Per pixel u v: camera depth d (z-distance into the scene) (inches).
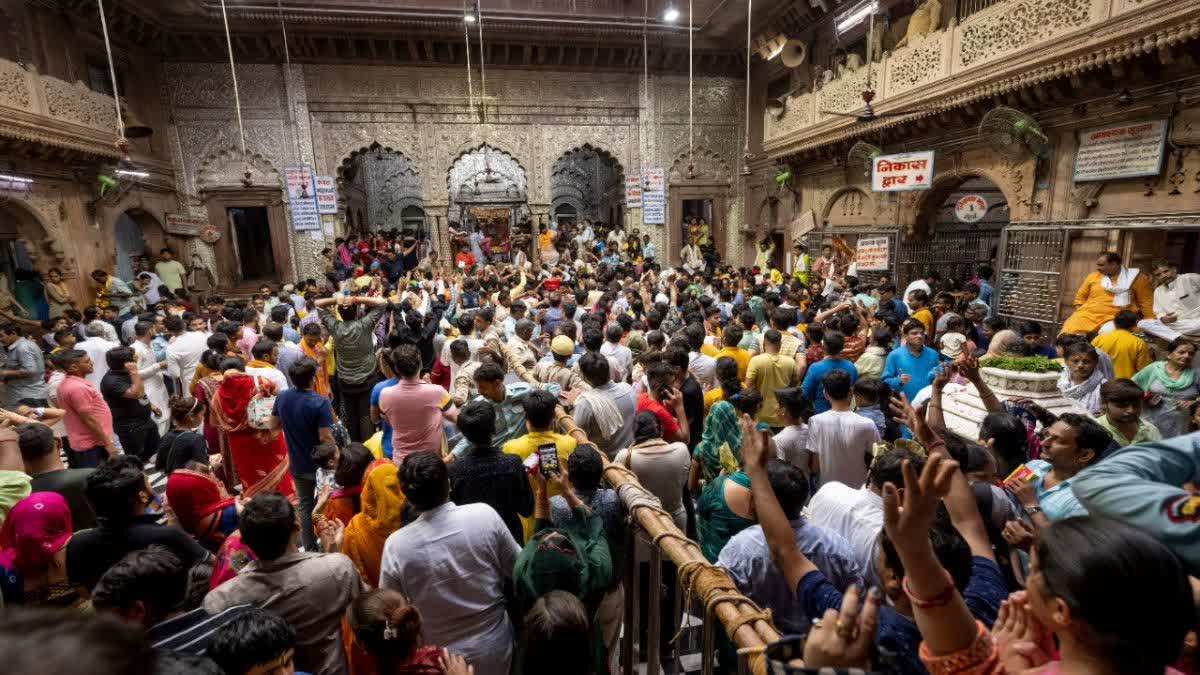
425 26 511.8
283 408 144.0
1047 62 276.7
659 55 596.4
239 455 152.6
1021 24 291.3
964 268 425.1
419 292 346.3
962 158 358.9
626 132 616.1
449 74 571.2
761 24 546.6
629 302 331.9
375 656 65.6
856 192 465.1
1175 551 43.5
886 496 39.8
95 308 339.9
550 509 91.7
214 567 93.2
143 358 233.8
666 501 114.7
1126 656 32.0
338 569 80.7
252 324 253.3
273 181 548.7
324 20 493.7
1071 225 280.5
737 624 53.9
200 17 482.6
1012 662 40.9
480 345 208.4
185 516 109.2
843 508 86.3
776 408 176.6
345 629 84.0
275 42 514.6
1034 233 305.4
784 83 577.0
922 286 333.7
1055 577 34.9
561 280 416.5
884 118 389.1
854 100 422.0
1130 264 265.3
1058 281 289.4
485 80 580.1
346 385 219.8
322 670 78.9
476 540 81.4
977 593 56.7
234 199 543.5
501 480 99.2
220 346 199.9
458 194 862.5
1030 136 299.7
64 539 91.0
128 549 85.0
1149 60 241.9
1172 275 212.7
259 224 626.5
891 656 38.4
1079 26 260.7
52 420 163.9
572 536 79.7
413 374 136.8
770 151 547.8
